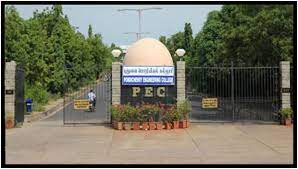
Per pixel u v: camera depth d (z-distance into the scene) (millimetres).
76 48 46000
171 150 13695
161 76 20719
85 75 48094
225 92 30859
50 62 37469
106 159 12211
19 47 28641
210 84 35281
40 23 42344
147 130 18734
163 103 20688
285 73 20562
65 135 17312
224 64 29656
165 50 22047
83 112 30188
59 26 43812
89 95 30719
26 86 31531
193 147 14227
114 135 17312
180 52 21406
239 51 25625
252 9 24453
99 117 26156
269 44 22625
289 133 17359
